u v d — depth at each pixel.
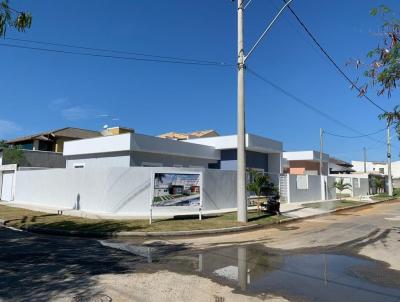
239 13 17.36
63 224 15.67
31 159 37.41
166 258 9.59
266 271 8.24
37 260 9.23
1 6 7.20
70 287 6.87
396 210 26.50
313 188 33.03
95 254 10.11
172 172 17.08
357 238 13.13
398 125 8.62
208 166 34.31
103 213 19.78
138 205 20.00
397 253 10.41
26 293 6.51
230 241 12.52
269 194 20.58
